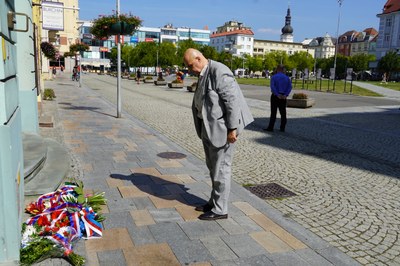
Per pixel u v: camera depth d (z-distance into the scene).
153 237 3.69
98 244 3.51
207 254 3.40
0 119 2.77
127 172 5.87
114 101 18.09
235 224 4.07
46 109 13.48
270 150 8.06
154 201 4.66
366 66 86.00
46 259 3.19
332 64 89.69
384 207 4.83
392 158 7.64
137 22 12.70
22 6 6.59
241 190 5.26
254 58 106.00
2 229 2.90
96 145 7.78
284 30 158.62
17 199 3.16
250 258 3.36
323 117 14.18
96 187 5.09
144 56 69.19
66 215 3.68
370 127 11.91
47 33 29.25
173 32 134.88
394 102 22.48
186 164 6.50
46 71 36.16
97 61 98.06
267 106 18.12
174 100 19.27
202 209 4.38
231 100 3.70
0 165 2.79
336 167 6.79
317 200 5.02
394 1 87.69
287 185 5.65
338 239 3.85
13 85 3.37
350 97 26.36
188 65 3.93
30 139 6.26
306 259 3.39
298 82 53.28
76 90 24.77
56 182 4.74
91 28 13.88
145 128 10.21
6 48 2.97
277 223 4.15
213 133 3.82
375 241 3.84
